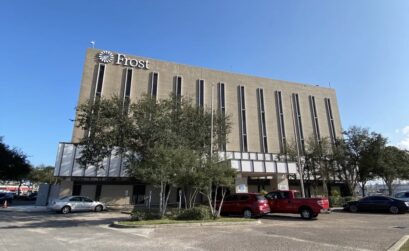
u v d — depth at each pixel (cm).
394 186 4403
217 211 1825
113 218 1956
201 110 2661
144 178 1662
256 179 3591
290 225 1457
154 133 2153
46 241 997
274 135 4378
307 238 1041
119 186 3186
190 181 1608
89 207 2553
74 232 1233
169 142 2138
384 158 3184
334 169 3356
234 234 1148
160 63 4119
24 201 4597
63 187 2984
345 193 3947
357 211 2323
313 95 4897
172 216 1683
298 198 1859
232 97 4353
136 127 2252
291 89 4781
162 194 1739
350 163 3262
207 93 4225
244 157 3872
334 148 3406
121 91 3781
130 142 2227
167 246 899
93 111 2266
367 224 1493
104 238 1059
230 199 1920
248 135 4225
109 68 3825
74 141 3250
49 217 2047
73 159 3000
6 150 4150
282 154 3644
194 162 1627
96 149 2258
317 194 3597
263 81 4644
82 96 3572
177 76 4138
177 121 2373
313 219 1770
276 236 1091
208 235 1125
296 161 3366
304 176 3438
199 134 2450
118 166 3127
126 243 953
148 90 3919
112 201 3111
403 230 1239
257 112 4422
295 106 4694
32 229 1354
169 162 1603
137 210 1812
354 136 3322
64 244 937
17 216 2112
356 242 952
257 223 1529
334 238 1038
